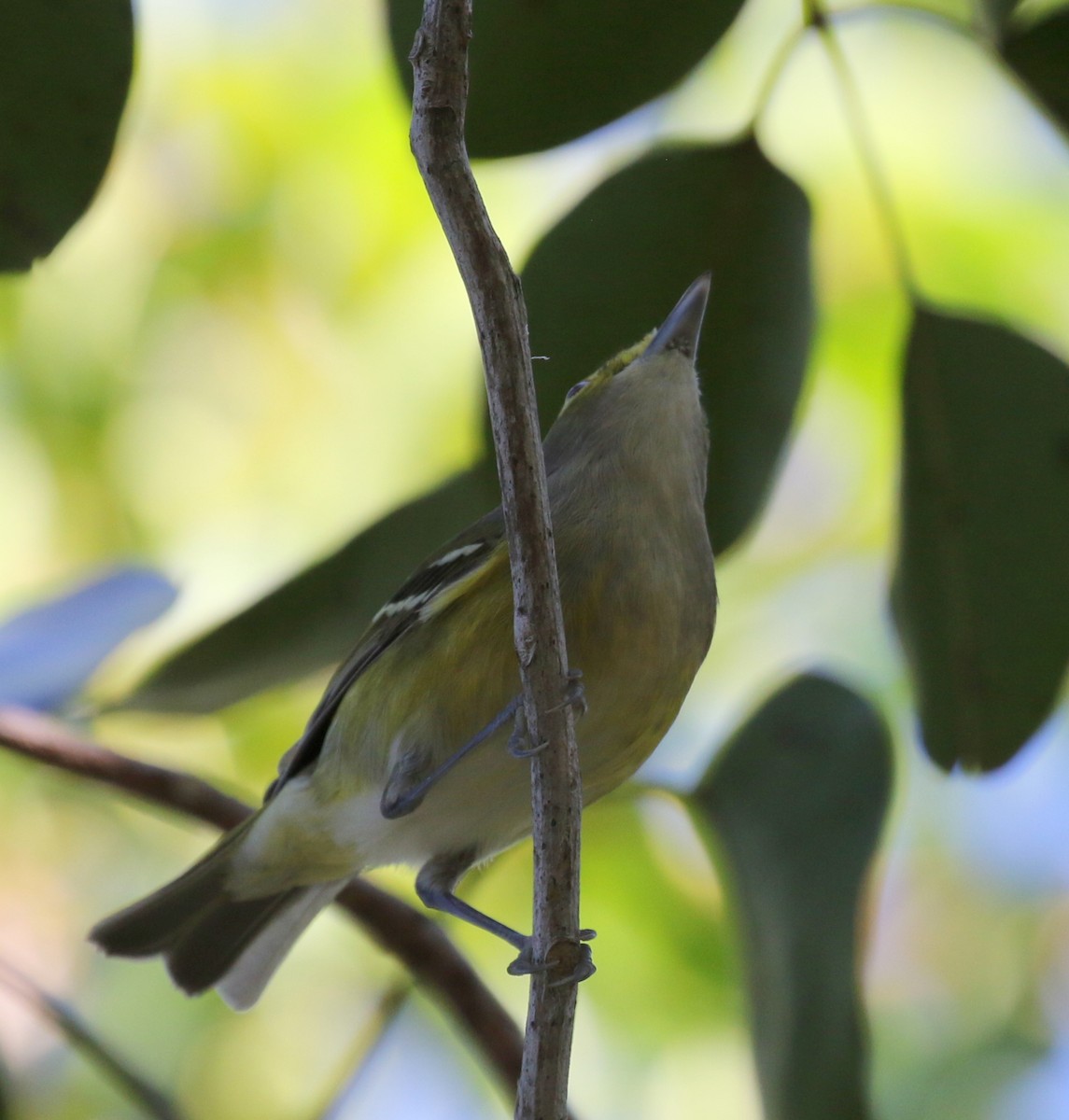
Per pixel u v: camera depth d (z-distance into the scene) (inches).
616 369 284.2
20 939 405.1
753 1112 358.6
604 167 248.1
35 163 232.4
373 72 448.8
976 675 260.5
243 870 317.7
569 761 194.4
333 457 445.4
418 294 449.4
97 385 451.8
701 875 367.6
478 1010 251.1
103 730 331.3
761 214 245.4
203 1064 378.6
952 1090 387.5
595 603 257.8
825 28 243.1
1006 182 401.4
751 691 414.0
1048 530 255.0
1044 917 410.6
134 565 304.2
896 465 260.4
